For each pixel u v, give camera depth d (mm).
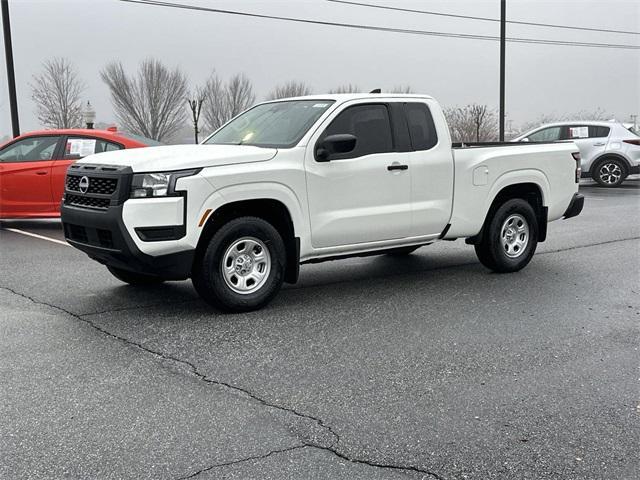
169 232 5410
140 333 5332
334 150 5961
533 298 6551
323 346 5047
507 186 7559
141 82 48500
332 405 3971
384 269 7984
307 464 3279
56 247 9414
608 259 8609
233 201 5656
